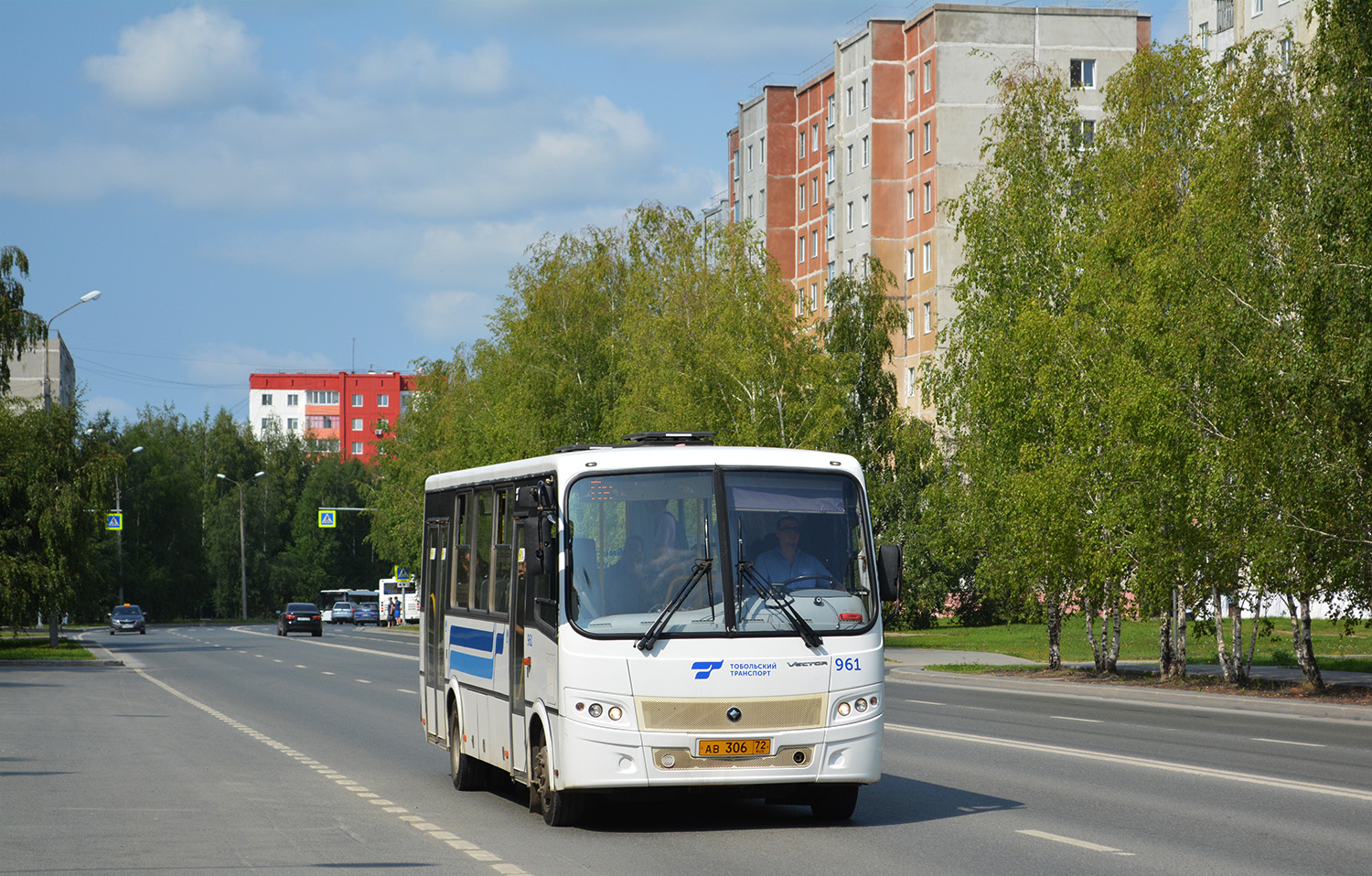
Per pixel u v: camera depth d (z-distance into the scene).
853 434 54.78
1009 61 77.12
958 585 64.25
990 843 10.54
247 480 143.50
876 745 11.44
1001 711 24.53
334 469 147.50
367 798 13.70
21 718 23.83
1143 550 29.16
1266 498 26.31
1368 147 23.77
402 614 108.50
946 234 77.19
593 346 56.94
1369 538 25.53
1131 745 18.19
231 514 131.75
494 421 68.19
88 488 50.97
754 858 10.08
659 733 11.04
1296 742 18.56
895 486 55.91
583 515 11.50
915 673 36.25
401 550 84.06
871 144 81.81
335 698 28.52
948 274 77.06
